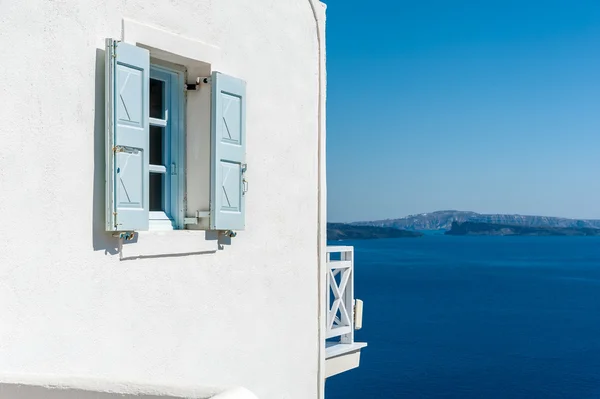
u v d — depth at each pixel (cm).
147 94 548
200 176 632
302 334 780
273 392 729
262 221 716
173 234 592
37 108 476
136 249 555
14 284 460
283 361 746
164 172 624
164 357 587
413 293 10562
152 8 577
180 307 605
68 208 498
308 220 793
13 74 460
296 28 772
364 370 5178
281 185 746
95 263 520
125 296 548
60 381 363
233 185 650
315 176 807
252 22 698
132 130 535
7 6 455
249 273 696
